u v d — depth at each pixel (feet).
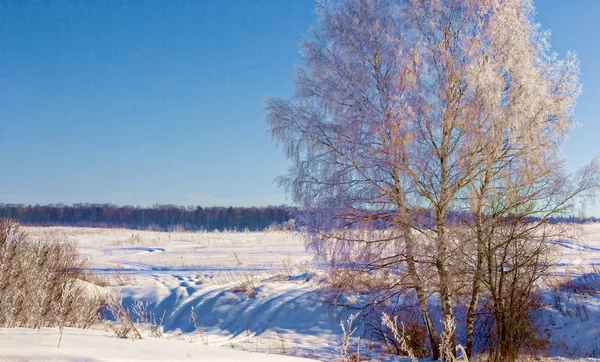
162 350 14.76
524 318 33.76
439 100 32.58
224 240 110.73
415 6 33.71
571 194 31.68
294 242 101.60
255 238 114.62
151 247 99.71
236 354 15.62
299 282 53.26
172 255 85.35
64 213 341.00
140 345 15.26
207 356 14.75
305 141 36.37
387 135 33.47
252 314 46.42
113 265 72.38
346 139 34.68
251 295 50.24
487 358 33.45
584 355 35.29
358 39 34.83
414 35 34.17
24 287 22.86
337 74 35.47
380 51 34.45
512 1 33.22
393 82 33.14
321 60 36.45
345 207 34.53
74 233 129.90
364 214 34.55
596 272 47.60
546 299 42.37
